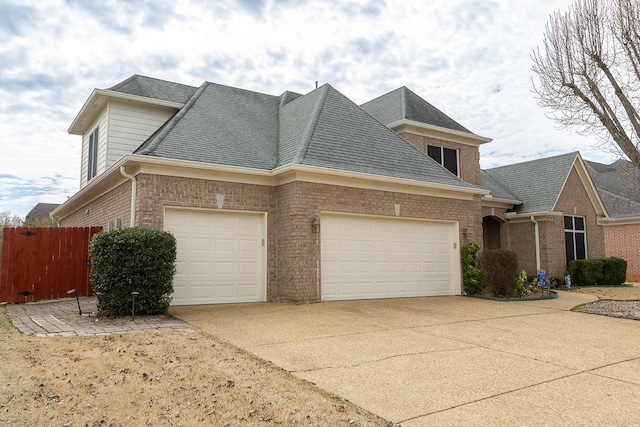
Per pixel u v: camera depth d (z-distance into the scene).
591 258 20.95
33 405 4.20
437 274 14.02
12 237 12.16
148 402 4.35
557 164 21.53
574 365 5.78
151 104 14.75
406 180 12.91
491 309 10.91
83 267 12.98
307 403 4.35
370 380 5.06
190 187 10.93
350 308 10.60
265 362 5.78
